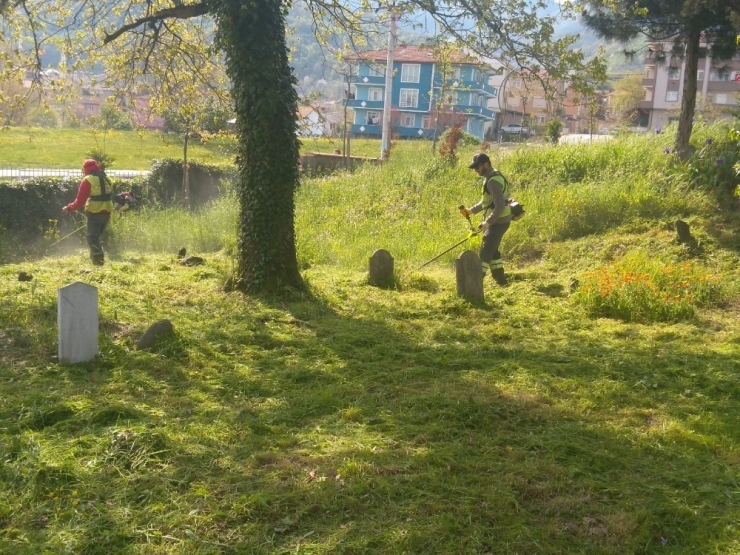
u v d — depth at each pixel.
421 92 40.25
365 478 4.01
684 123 14.36
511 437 4.75
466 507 3.75
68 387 5.38
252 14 8.23
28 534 3.46
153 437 4.41
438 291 9.70
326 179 19.02
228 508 3.71
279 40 8.65
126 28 9.82
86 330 5.96
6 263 12.79
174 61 12.16
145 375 5.76
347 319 7.95
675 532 3.68
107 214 11.10
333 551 3.35
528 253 12.09
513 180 15.70
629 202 12.93
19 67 11.16
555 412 5.25
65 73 11.62
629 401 5.60
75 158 27.77
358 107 41.12
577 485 4.09
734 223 11.73
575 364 6.48
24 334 6.56
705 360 6.64
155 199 16.94
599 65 9.23
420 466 4.22
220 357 6.36
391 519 3.64
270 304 8.37
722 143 14.27
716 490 4.06
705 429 5.00
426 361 6.46
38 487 3.85
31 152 28.41
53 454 4.19
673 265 9.98
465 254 8.93
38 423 4.72
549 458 4.41
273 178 8.75
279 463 4.25
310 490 3.87
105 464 4.14
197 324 7.27
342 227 14.50
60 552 3.29
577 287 9.52
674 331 7.72
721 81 49.97
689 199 12.71
